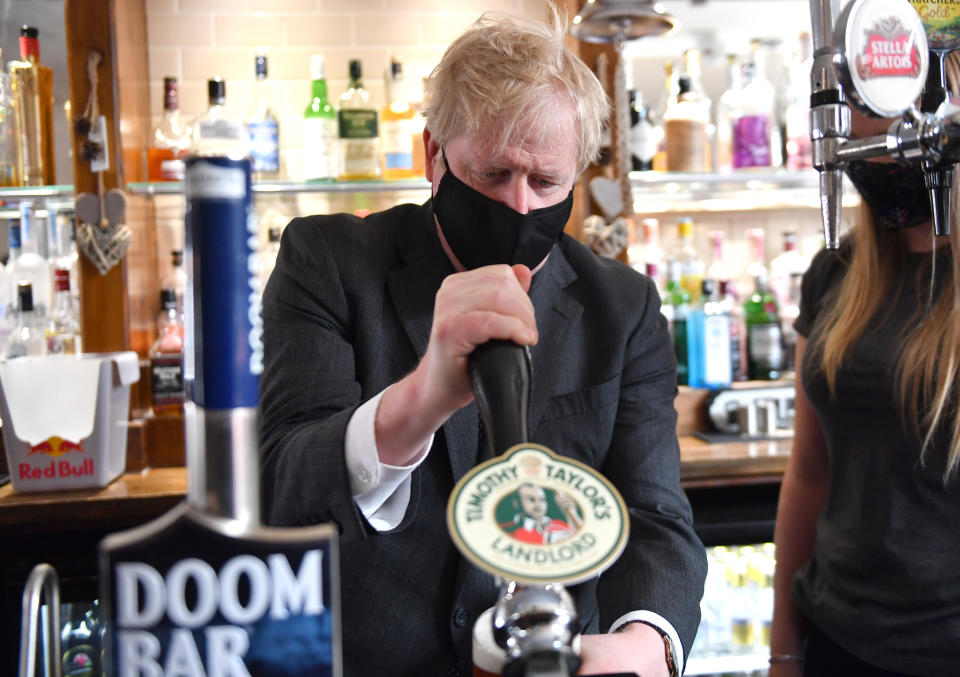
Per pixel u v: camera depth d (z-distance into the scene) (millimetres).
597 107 1101
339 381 1111
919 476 1252
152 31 2787
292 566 436
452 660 1132
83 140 2289
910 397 1246
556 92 1042
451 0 2922
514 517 456
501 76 1036
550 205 1116
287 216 2775
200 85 2828
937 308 1238
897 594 1254
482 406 584
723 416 2527
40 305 2479
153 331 2654
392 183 2525
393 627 1118
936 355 1229
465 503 461
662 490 1179
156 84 2791
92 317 2314
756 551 2398
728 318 2590
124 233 2291
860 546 1307
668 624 988
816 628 1421
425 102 1220
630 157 2451
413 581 1126
